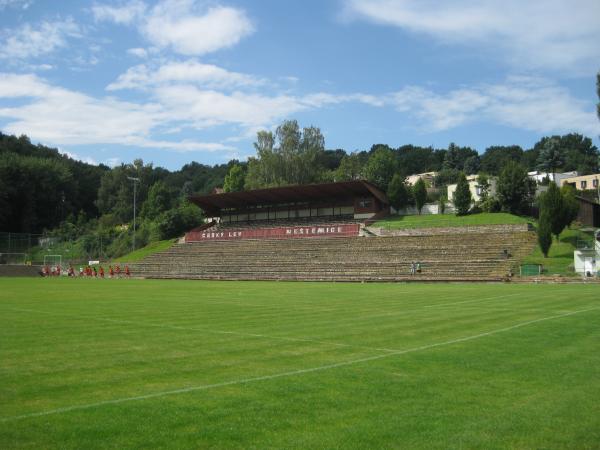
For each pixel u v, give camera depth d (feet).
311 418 25.31
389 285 157.58
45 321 64.18
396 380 32.91
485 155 606.55
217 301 96.22
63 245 342.64
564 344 45.80
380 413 26.16
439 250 208.54
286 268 223.10
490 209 267.59
